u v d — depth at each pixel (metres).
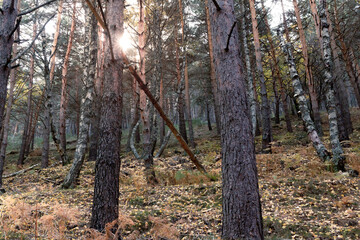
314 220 4.04
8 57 2.58
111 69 3.85
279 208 4.73
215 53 3.30
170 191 6.42
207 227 4.11
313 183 5.64
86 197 6.15
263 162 8.45
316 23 10.73
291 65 8.28
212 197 5.66
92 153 13.80
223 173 2.99
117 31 3.97
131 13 8.57
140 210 5.11
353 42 16.70
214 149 13.09
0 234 3.11
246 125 2.99
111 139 3.67
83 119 8.54
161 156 13.30
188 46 15.98
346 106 13.57
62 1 13.38
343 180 5.61
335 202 4.61
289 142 12.86
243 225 2.68
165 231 2.84
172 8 14.65
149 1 9.78
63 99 13.82
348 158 6.99
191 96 31.28
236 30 3.30
